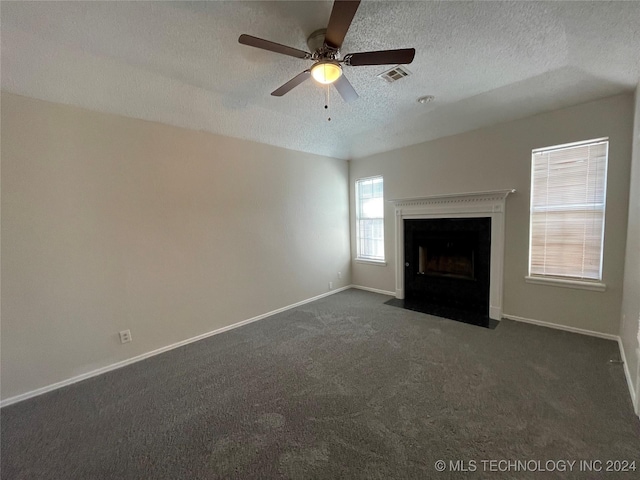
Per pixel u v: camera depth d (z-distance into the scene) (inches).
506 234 130.1
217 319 130.3
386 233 179.6
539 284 123.2
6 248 82.9
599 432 64.1
